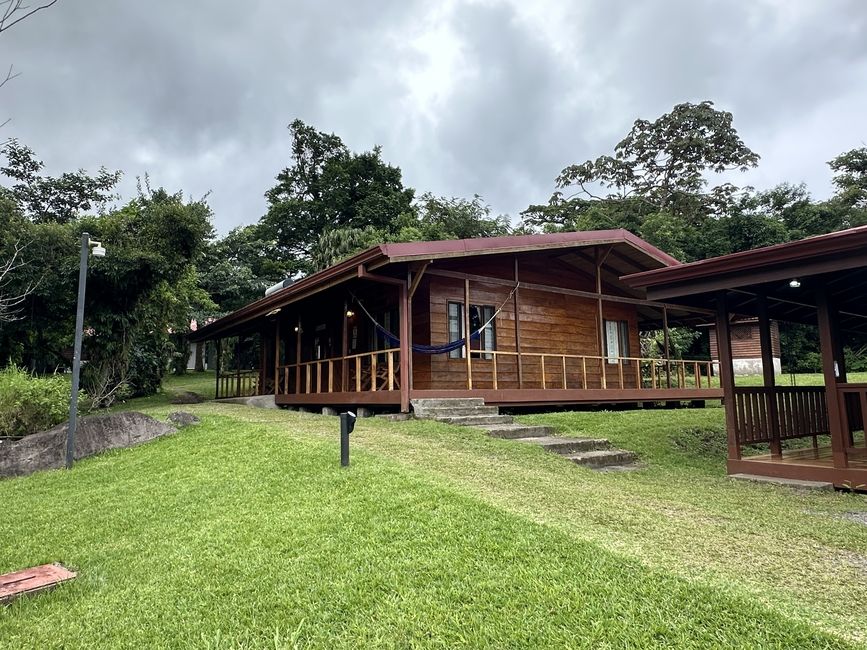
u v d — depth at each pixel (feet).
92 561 12.91
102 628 9.62
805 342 78.69
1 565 13.10
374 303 41.47
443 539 11.82
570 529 12.55
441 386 36.45
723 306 23.08
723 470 24.88
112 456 24.97
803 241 18.69
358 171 116.37
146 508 16.47
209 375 87.86
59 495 19.30
